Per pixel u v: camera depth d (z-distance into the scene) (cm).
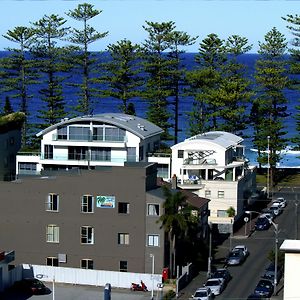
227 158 10588
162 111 13662
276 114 13462
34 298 6962
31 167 10925
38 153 10950
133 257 7581
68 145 10681
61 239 7769
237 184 10081
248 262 8175
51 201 7775
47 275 7544
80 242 7719
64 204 7744
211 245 8400
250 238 9306
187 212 7631
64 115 13750
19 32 13675
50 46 13912
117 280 7362
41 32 13812
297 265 5197
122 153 10588
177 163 10606
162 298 6838
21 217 7856
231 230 9481
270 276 7419
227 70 14125
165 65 13838
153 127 11556
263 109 13312
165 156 10744
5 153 10788
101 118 10638
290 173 13612
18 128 11262
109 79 13888
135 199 7556
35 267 7562
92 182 7656
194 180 10200
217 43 14162
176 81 14062
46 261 7806
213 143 10419
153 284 7219
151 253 7531
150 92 13750
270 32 13675
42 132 10762
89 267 7706
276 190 12412
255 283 7369
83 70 14188
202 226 8594
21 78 13925
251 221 10219
